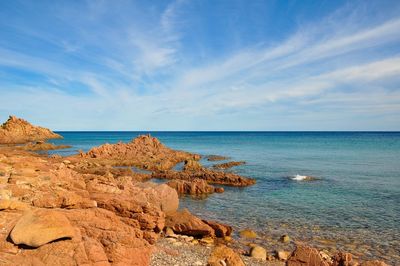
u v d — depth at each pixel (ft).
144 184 86.94
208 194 123.95
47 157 178.29
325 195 121.29
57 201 41.09
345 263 47.11
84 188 54.24
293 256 48.37
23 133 465.47
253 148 381.19
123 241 37.78
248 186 139.54
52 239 33.22
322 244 71.31
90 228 38.11
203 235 74.18
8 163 68.33
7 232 34.04
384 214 95.45
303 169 189.98
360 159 246.47
